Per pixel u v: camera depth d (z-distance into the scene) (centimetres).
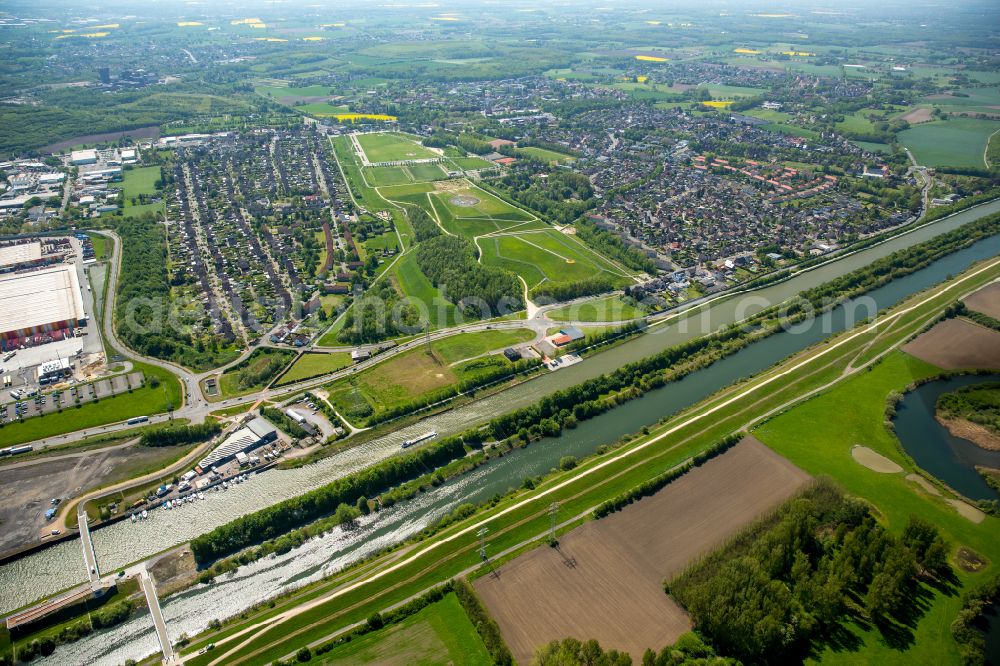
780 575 19225
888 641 17938
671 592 19062
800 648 17738
